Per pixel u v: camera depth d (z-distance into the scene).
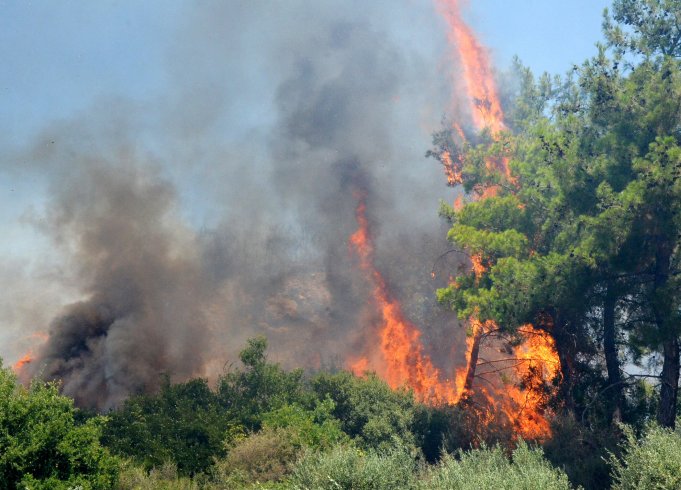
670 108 27.33
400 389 33.59
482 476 17.23
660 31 30.58
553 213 31.05
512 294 28.72
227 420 28.03
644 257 27.05
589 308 30.41
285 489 19.61
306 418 28.16
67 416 18.38
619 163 28.52
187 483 22.91
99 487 18.11
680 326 25.72
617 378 31.72
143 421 27.69
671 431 21.03
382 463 18.11
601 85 29.81
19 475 16.84
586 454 26.02
